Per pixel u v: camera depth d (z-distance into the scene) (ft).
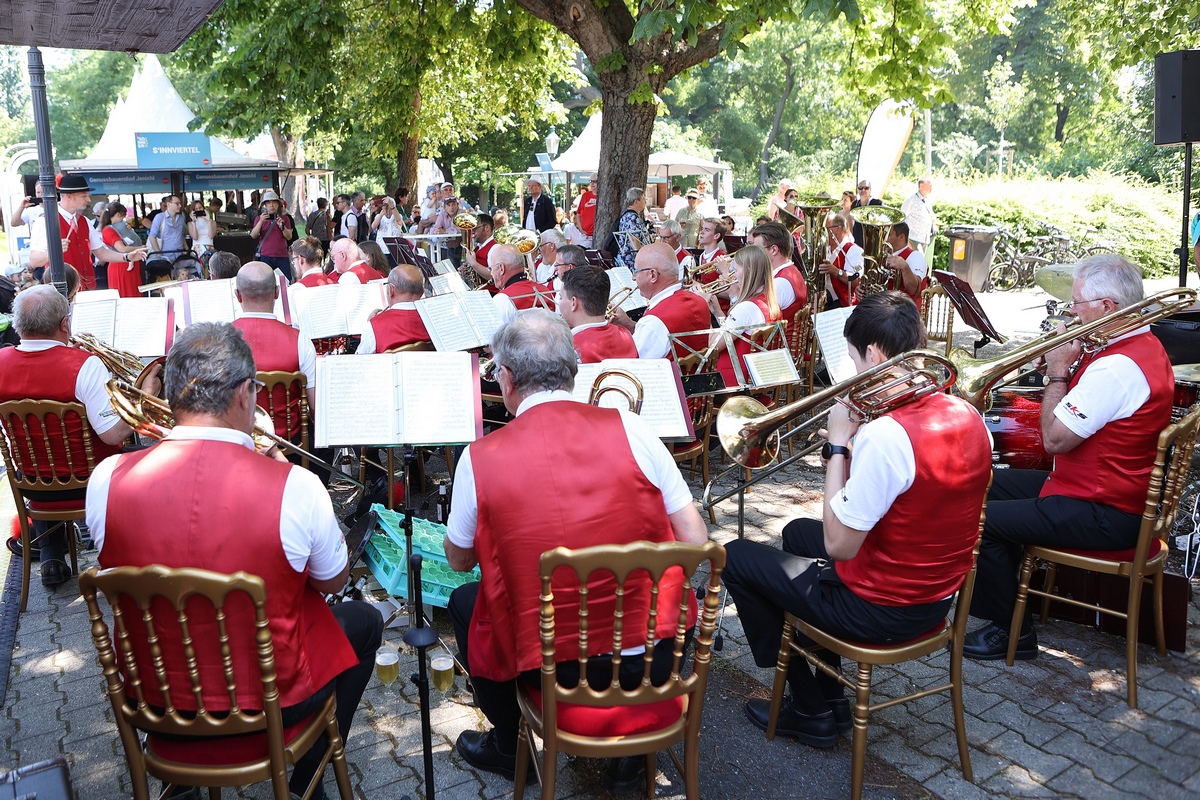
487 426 15.65
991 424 13.30
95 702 9.71
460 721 9.29
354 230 46.98
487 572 6.88
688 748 6.84
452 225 41.65
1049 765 8.30
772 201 35.68
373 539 11.46
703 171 72.33
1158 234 50.55
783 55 138.51
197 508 6.23
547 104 62.44
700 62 28.27
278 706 6.21
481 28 36.29
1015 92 108.47
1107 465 9.08
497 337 7.21
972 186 55.31
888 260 21.83
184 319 15.93
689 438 10.05
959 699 8.07
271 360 12.27
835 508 7.45
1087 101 106.52
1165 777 8.05
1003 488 10.88
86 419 11.27
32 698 9.80
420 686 7.04
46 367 11.02
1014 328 31.22
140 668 6.36
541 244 21.17
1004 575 9.87
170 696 6.23
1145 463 9.04
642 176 28.94
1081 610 10.77
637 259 14.38
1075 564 9.33
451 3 34.96
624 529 6.70
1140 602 10.16
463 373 8.83
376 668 10.03
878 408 7.49
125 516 6.27
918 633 7.75
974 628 10.96
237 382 6.58
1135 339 9.17
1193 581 11.68
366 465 15.65
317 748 7.30
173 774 6.41
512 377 7.08
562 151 121.70
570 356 7.12
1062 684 9.61
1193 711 9.05
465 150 109.91
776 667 8.63
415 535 11.34
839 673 8.02
